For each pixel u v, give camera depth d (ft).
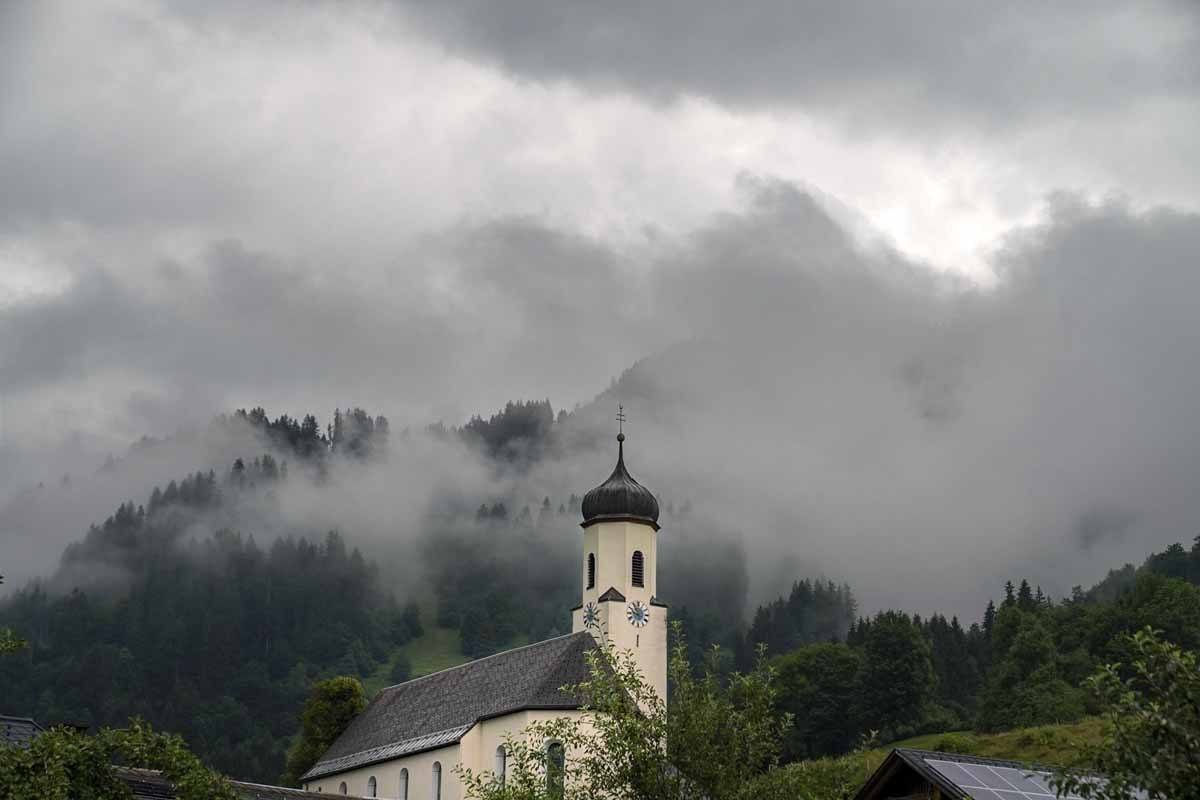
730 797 190.39
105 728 200.95
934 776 205.77
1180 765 138.62
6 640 198.08
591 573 495.41
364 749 494.59
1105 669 147.13
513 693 429.79
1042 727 508.12
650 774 190.29
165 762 199.21
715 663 205.67
